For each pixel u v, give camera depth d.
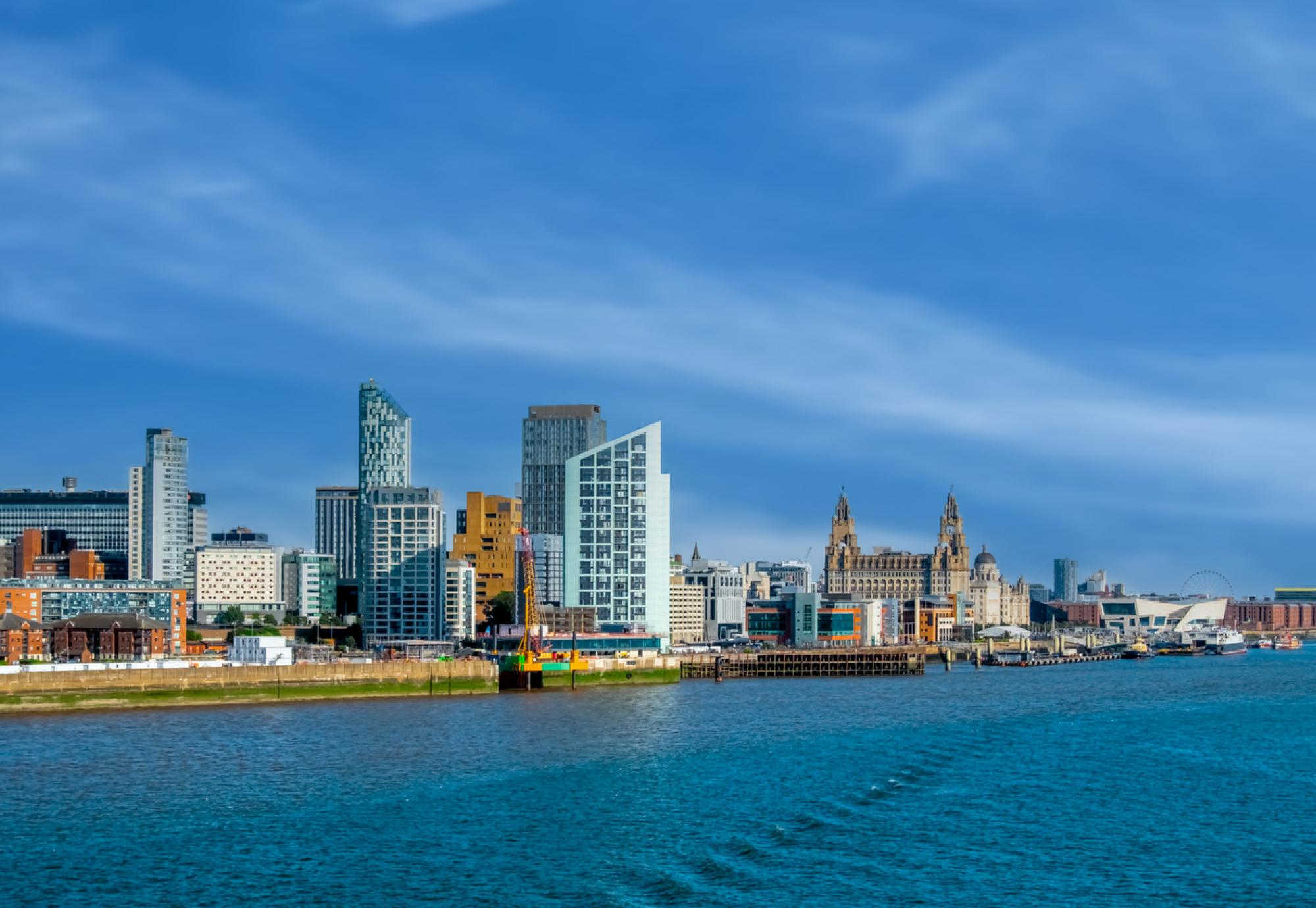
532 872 154.25
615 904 141.88
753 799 195.50
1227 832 177.00
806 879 151.88
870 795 199.38
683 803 191.75
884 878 152.88
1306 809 192.50
